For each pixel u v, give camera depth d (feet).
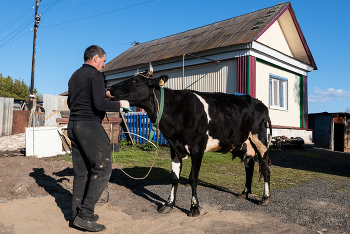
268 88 42.32
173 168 12.71
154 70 49.83
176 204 13.32
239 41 38.04
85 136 9.48
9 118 49.88
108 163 9.77
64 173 18.43
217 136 13.01
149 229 9.84
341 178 21.02
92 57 10.15
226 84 40.16
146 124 35.29
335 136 49.80
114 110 9.84
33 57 65.16
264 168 14.29
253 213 11.96
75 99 9.66
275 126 41.11
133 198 14.08
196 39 49.62
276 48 44.75
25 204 12.10
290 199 14.39
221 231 9.83
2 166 19.07
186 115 12.14
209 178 19.54
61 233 9.16
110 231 9.52
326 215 11.78
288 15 44.27
